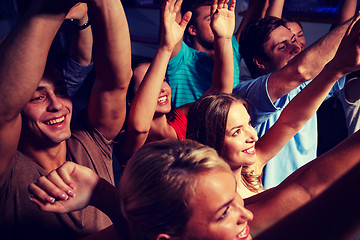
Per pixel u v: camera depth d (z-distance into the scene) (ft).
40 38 1.94
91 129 3.52
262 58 6.57
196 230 1.61
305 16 12.03
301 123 3.69
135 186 1.60
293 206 1.53
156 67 3.68
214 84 4.84
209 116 3.52
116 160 4.33
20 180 2.86
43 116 2.96
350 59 2.84
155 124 4.95
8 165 2.51
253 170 4.09
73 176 1.95
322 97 3.38
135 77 5.03
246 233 1.67
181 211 1.57
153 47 15.35
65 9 1.98
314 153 5.73
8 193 2.78
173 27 3.78
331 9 11.91
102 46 2.61
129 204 1.64
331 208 1.17
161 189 1.55
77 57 4.36
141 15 15.79
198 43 7.60
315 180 1.50
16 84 1.94
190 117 3.77
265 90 4.37
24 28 1.92
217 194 1.57
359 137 1.45
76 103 11.80
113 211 1.95
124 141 4.09
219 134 3.52
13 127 2.20
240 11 13.41
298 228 1.26
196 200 1.56
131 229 1.73
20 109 2.08
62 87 3.15
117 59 2.70
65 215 2.96
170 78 6.86
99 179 1.99
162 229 1.61
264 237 1.49
